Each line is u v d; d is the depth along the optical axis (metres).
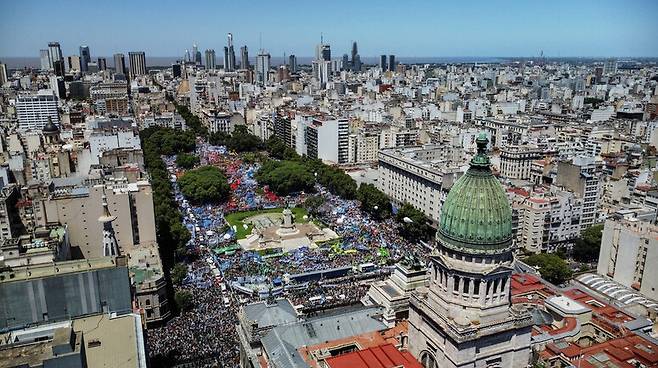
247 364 175.88
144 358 143.88
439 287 150.12
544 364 173.25
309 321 176.00
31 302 162.12
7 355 119.31
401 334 174.88
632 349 180.25
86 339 153.50
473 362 141.38
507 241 143.50
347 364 145.62
